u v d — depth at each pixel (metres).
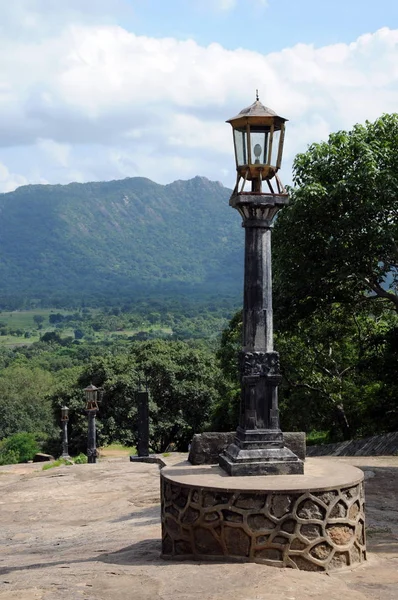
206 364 41.59
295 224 14.57
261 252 6.81
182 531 6.30
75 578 5.61
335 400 24.41
